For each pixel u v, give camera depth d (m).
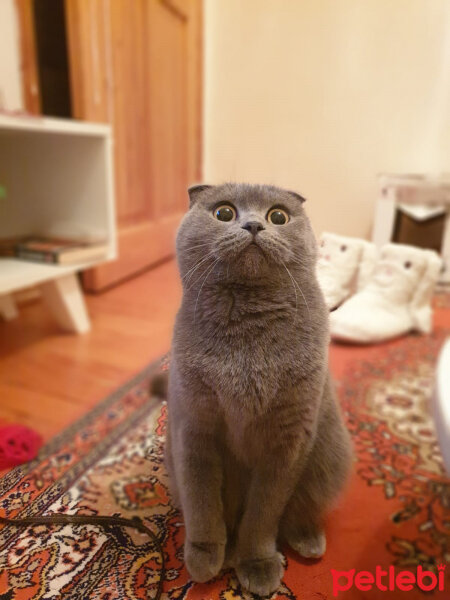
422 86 1.10
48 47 1.79
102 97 1.75
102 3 1.68
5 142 1.56
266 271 0.46
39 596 0.43
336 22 0.98
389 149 1.11
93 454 0.88
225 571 0.55
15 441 0.87
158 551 0.53
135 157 1.99
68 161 1.49
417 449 0.91
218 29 1.17
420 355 1.28
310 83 1.00
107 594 0.46
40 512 0.50
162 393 0.92
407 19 1.01
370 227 1.20
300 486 0.57
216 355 0.47
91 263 1.47
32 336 1.46
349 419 0.97
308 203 0.62
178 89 2.22
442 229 1.59
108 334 1.48
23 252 1.42
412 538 0.69
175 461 0.53
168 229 2.28
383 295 1.30
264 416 0.49
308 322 0.48
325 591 0.55
